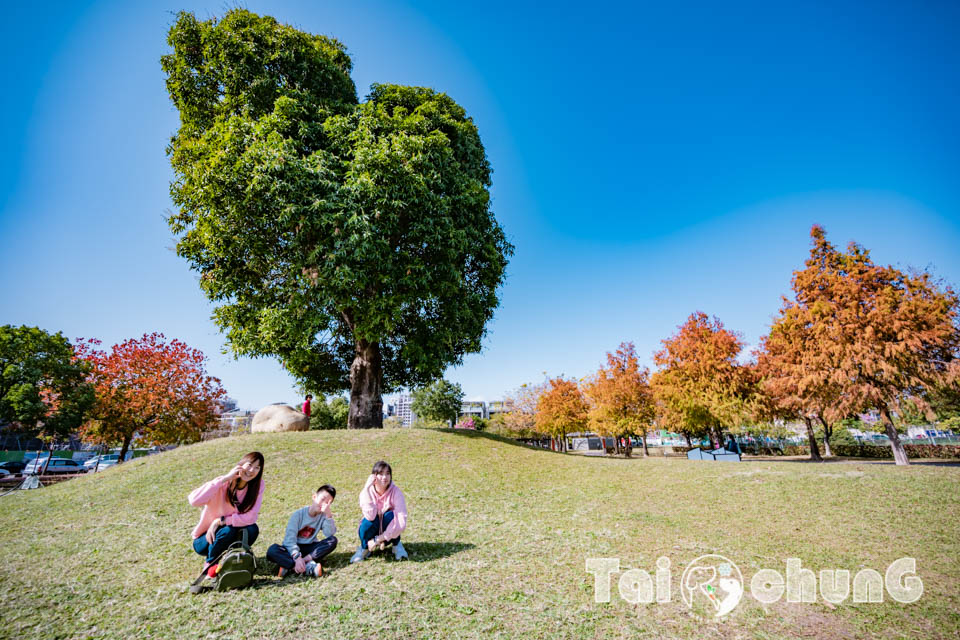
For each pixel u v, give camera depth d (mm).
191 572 4934
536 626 3652
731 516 7363
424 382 18625
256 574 4777
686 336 26172
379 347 17219
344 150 14219
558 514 7715
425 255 14852
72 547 6012
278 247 14289
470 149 17734
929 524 6586
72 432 29734
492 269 17219
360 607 3938
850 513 7293
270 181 12492
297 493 8922
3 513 8391
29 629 3533
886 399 17328
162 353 27188
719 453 16844
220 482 4504
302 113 14492
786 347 21969
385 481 5457
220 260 14492
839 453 31156
